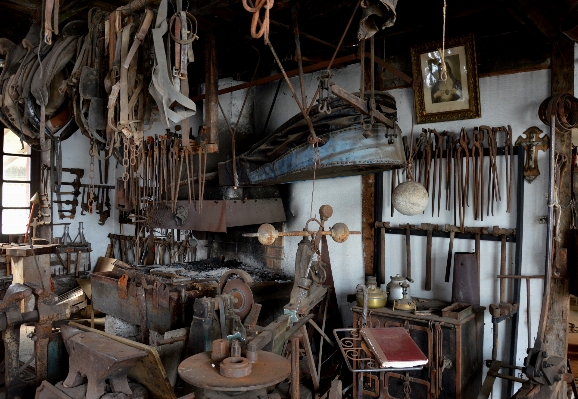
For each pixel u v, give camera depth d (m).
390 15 2.06
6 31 4.66
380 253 4.39
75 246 6.48
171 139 4.55
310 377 3.81
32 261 5.30
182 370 2.14
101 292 4.48
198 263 5.33
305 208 4.96
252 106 5.41
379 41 4.38
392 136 3.37
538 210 3.63
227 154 5.13
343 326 4.64
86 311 5.93
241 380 2.02
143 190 4.89
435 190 4.12
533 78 3.65
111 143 3.04
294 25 3.16
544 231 3.59
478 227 3.86
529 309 3.55
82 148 6.64
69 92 3.44
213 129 3.90
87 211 6.71
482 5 3.51
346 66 4.64
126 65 2.73
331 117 3.45
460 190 3.92
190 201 4.41
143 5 2.84
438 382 3.39
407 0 3.89
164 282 3.91
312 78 4.89
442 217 4.08
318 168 3.53
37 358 2.99
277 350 2.79
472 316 3.53
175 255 6.18
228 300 3.37
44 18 2.52
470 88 3.86
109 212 6.91
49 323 3.05
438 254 4.09
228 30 3.87
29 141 4.24
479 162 3.89
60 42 3.59
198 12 3.30
